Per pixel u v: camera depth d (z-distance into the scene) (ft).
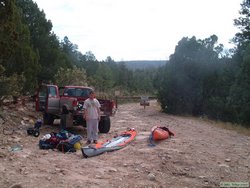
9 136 46.14
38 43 126.21
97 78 217.36
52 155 36.32
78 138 40.24
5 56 62.69
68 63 155.53
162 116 101.09
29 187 24.34
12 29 61.05
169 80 119.03
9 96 71.41
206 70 117.70
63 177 27.35
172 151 38.01
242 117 94.73
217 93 118.21
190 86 118.01
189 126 70.79
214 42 120.78
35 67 94.99
